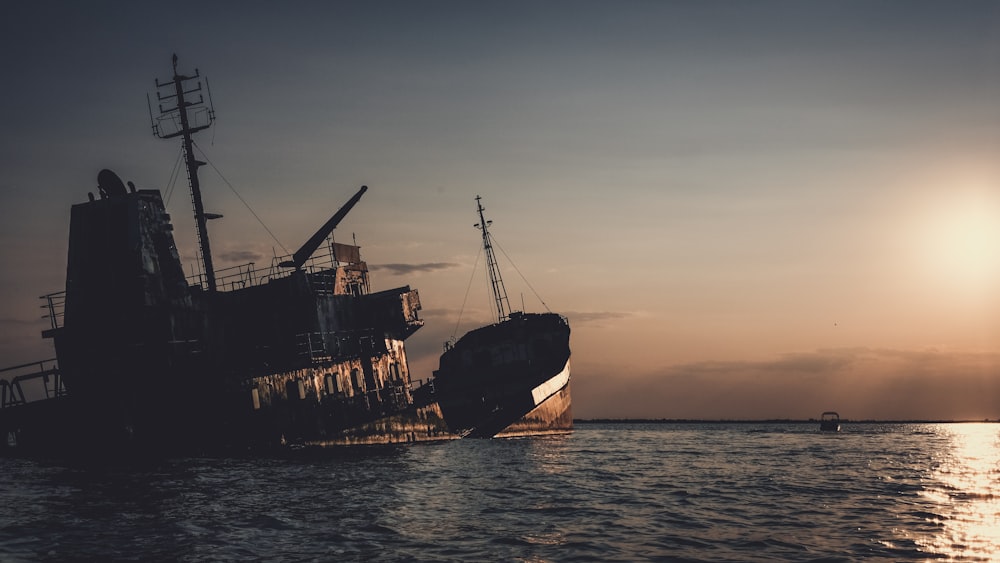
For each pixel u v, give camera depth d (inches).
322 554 872.3
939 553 919.0
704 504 1258.6
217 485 1282.0
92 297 1652.3
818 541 976.9
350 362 2027.6
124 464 1483.8
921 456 2271.2
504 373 3041.3
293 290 2006.6
